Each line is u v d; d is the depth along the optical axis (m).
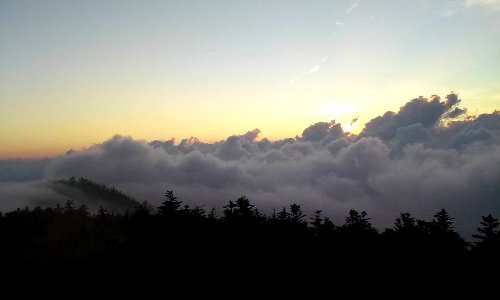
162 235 45.88
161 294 40.16
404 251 48.56
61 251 66.69
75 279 48.31
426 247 48.12
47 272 53.84
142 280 42.09
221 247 47.28
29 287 48.66
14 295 46.28
